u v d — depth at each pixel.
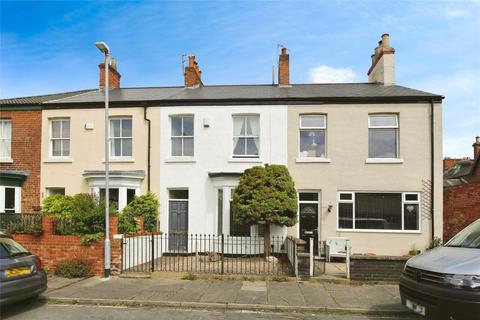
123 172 14.34
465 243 6.80
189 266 11.70
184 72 18.34
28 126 15.79
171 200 15.01
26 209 15.39
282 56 17.81
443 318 5.57
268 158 14.55
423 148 14.10
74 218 10.80
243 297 8.21
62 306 7.83
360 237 13.97
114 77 18.86
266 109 14.73
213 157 14.73
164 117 15.14
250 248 13.82
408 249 13.80
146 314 7.28
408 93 14.60
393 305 7.75
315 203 14.39
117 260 10.39
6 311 7.42
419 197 14.00
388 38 16.88
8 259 7.11
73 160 15.41
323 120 14.70
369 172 14.18
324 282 9.61
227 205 14.09
